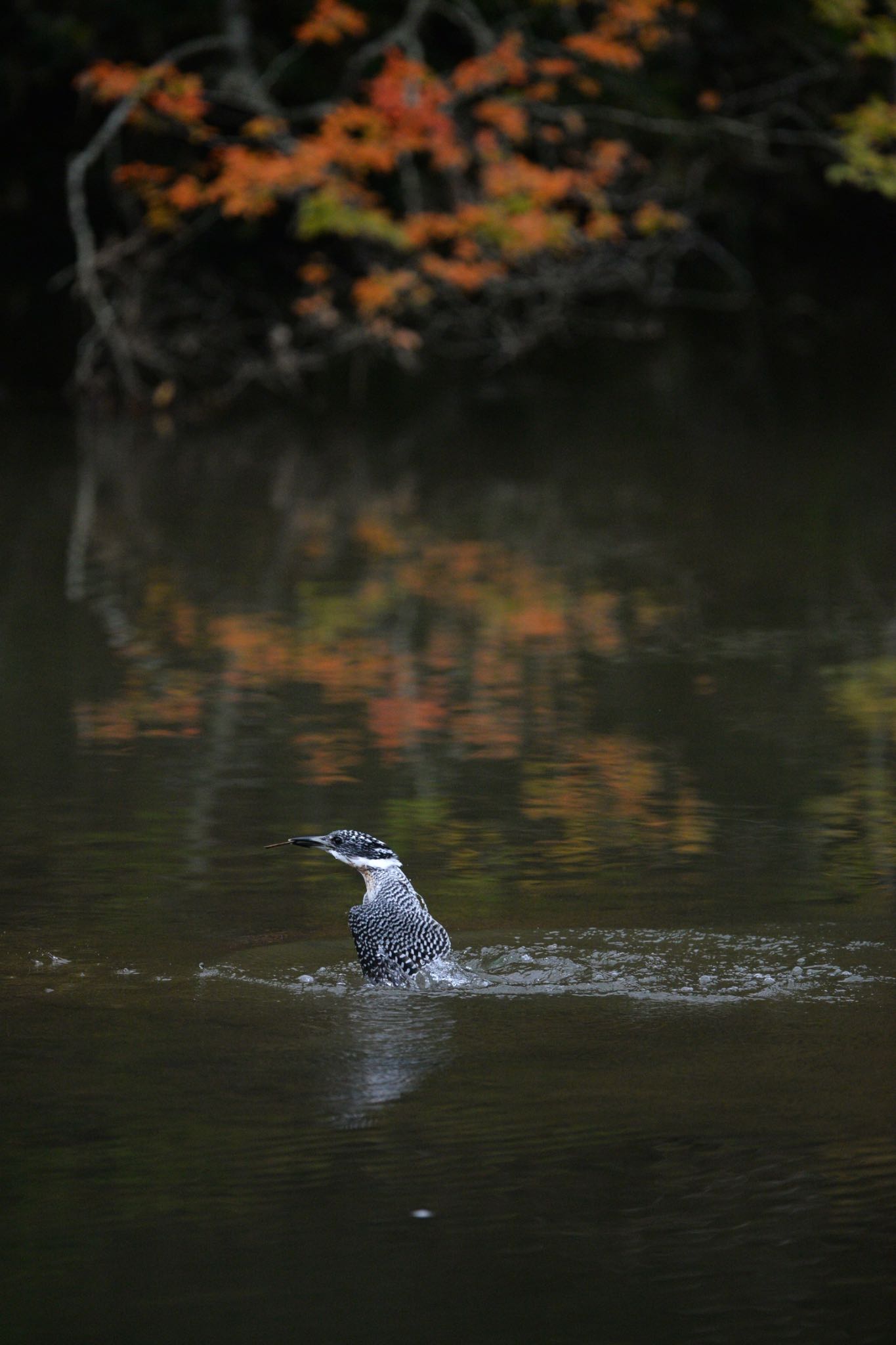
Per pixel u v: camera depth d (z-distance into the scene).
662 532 23.72
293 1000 8.76
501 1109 7.55
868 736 14.15
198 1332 6.10
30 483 28.42
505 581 20.70
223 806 12.34
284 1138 7.34
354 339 37.94
